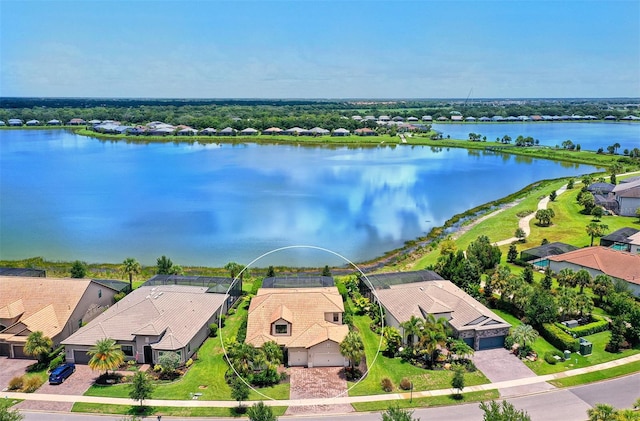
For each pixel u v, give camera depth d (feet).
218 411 165.99
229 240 371.15
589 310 224.74
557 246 315.37
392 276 264.11
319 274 301.43
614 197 439.63
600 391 177.27
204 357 204.13
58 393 176.55
